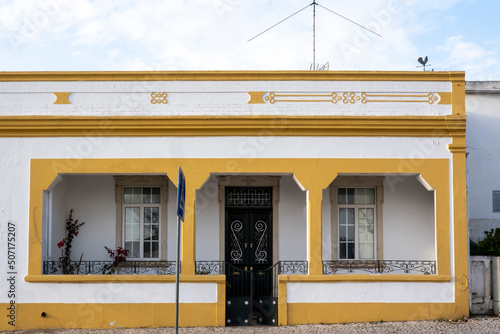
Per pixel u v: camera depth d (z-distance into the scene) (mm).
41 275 11734
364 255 13477
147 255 13539
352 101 12141
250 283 12195
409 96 12164
